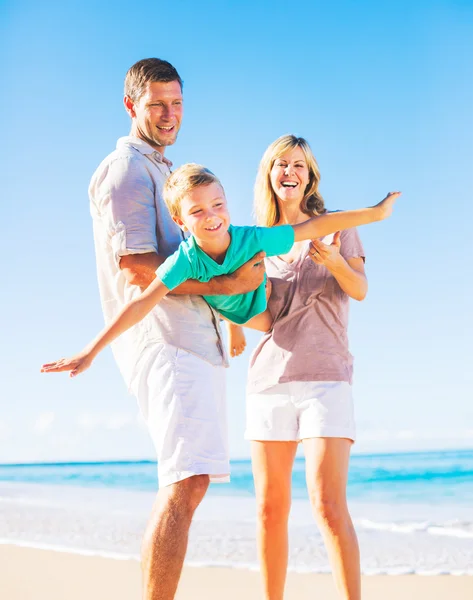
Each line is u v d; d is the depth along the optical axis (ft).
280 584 11.65
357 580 10.83
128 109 11.62
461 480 53.57
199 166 10.09
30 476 74.08
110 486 58.70
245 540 24.47
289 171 12.60
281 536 11.78
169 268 9.77
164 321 10.09
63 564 19.03
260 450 12.03
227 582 17.29
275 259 12.60
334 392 11.65
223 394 10.42
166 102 11.14
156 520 9.39
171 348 10.02
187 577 17.88
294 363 11.92
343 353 12.07
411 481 54.49
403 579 17.54
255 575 17.99
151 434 10.05
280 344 12.14
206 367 10.14
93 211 11.00
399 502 44.32
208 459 9.70
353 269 12.14
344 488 11.35
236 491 49.57
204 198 9.71
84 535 25.80
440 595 15.97
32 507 37.88
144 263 10.22
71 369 9.42
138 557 20.08
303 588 16.58
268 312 12.33
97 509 36.60
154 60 11.26
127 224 10.29
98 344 9.57
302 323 12.05
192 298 10.29
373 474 58.59
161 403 9.85
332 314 12.08
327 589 16.43
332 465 11.29
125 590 16.20
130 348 10.38
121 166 10.59
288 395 11.94
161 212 10.78
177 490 9.50
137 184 10.48
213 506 38.65
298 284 12.18
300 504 40.55
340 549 10.91
